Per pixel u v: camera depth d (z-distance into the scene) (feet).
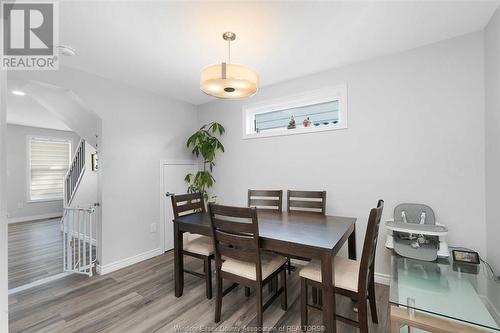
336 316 5.08
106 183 9.33
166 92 11.14
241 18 5.89
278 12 5.68
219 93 6.50
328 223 6.88
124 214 9.87
